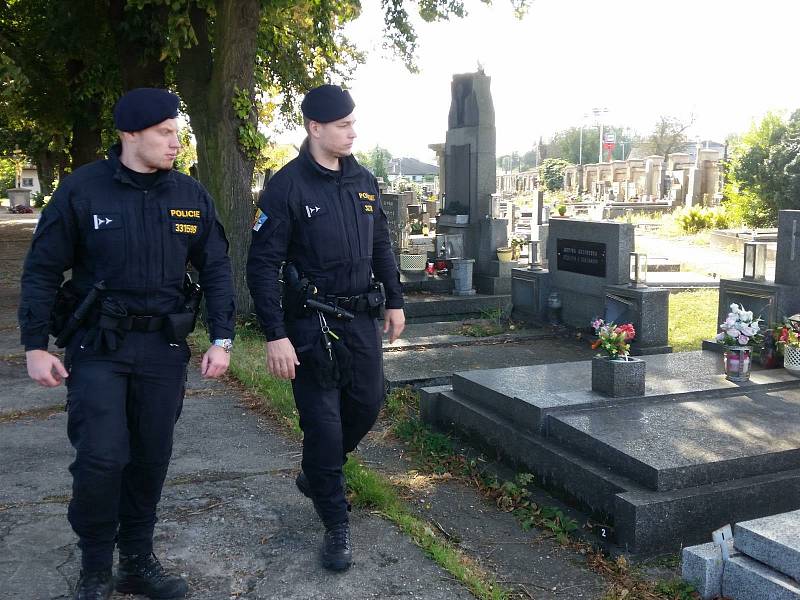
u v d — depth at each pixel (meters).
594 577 3.50
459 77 11.30
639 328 7.54
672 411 4.69
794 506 3.92
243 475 4.21
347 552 3.11
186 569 3.10
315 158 3.18
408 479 4.69
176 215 2.67
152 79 11.77
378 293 3.29
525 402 4.73
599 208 27.80
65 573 3.03
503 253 10.58
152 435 2.70
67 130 17.97
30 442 4.79
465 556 3.59
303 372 3.18
